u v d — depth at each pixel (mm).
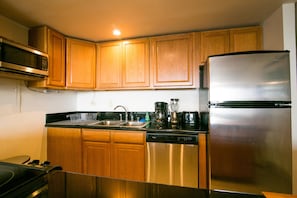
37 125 2277
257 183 1548
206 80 1805
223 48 2119
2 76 1764
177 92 2590
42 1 1575
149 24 2074
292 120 1624
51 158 2361
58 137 2346
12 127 1965
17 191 648
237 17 1917
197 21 2008
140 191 696
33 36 2121
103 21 1990
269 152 1522
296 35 1774
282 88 1502
